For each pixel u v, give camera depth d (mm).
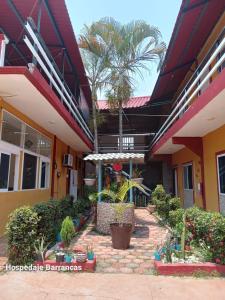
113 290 3846
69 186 14047
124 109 15695
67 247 5391
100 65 11703
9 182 7121
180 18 7480
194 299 3596
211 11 7359
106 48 11453
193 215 5465
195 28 8086
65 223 5445
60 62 10383
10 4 7094
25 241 4703
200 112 6645
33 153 8672
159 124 17797
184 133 9234
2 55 5387
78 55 9859
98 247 6145
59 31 8359
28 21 5891
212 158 8812
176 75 11461
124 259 5250
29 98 6359
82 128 12172
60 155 12148
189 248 5309
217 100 5777
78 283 4074
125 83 11703
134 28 11359
